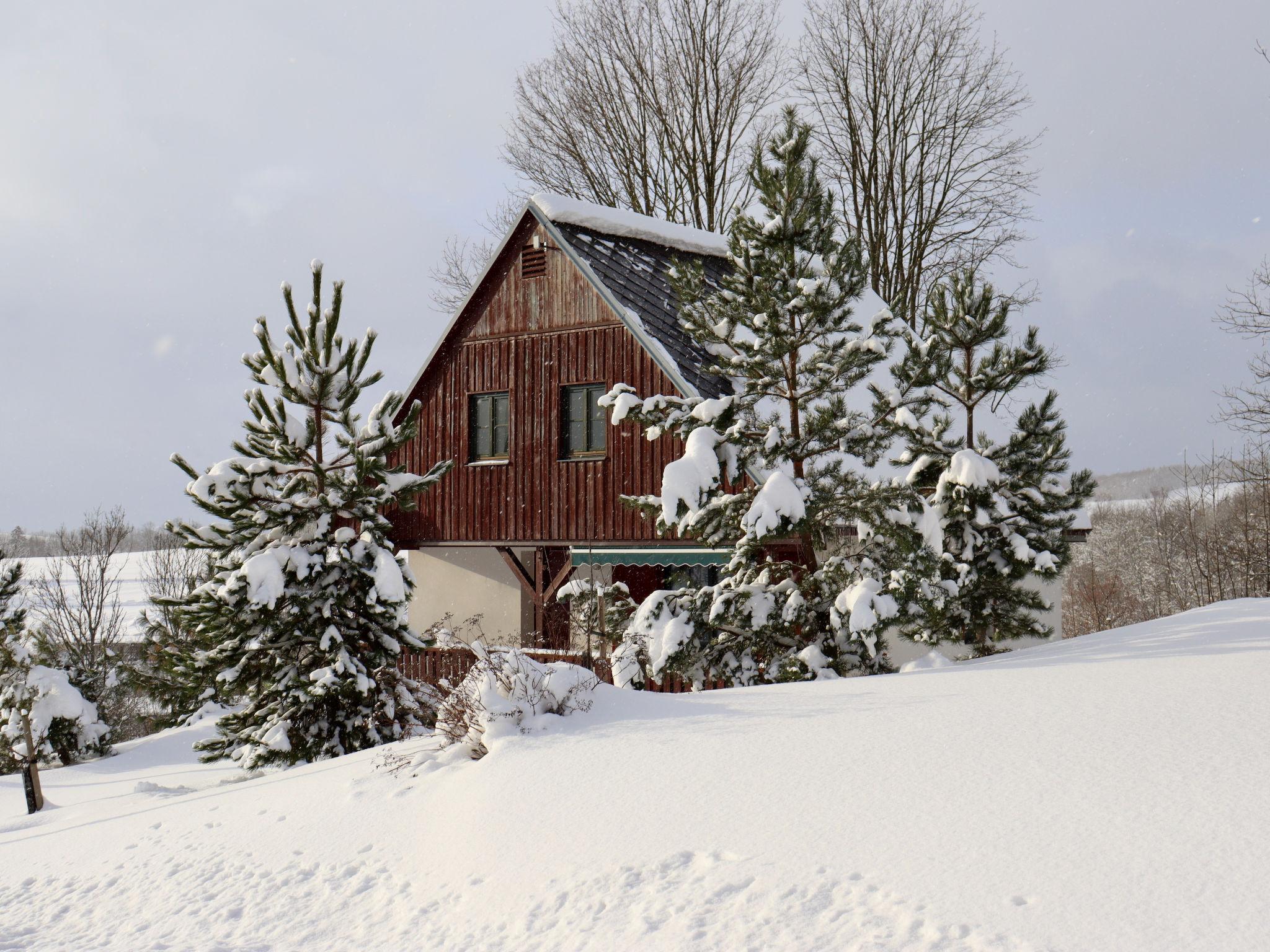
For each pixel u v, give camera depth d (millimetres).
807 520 14344
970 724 7738
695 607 14828
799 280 14633
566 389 20734
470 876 6965
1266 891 4574
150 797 12977
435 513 21953
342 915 6988
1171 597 44906
